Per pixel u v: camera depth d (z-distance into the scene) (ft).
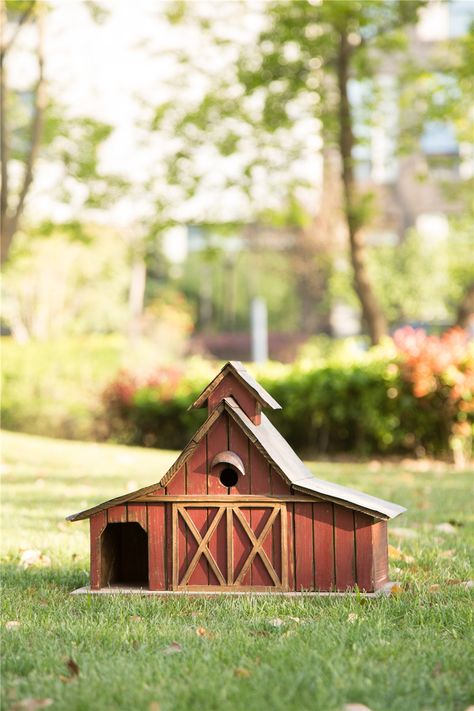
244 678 10.97
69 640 12.83
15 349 65.05
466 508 26.18
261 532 15.10
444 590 15.65
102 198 57.52
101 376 64.80
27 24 54.19
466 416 42.86
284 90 55.98
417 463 43.09
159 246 118.83
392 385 43.88
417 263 89.56
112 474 35.37
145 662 11.69
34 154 52.44
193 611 14.38
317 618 13.74
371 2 50.31
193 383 53.16
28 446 45.62
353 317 110.73
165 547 15.39
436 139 103.04
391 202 107.24
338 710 9.88
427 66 58.39
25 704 10.13
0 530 22.29
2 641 12.77
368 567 14.94
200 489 15.26
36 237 61.05
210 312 129.29
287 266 106.42
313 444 47.39
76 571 17.94
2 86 51.96
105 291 111.45
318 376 46.60
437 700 10.34
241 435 15.21
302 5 51.44
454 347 43.14
